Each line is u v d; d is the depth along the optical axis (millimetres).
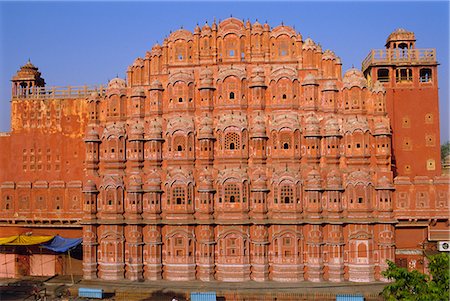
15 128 74500
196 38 67250
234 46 66750
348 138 64125
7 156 74188
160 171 65125
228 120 64188
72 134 73188
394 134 69812
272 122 64375
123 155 66438
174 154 64875
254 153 63969
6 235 71875
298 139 63844
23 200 71250
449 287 38000
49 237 68062
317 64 66438
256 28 66688
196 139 65188
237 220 62281
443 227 64500
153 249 63562
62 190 69938
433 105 70000
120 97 67812
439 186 64375
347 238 62438
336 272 61625
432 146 69625
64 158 72938
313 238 61969
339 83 66000
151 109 67000
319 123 64562
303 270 62219
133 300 58625
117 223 64062
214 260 63000
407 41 72500
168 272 63281
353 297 53562
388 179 62656
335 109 65062
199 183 63781
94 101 68312
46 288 62875
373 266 61969
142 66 68500
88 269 64625
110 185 64875
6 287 64062
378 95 65125
